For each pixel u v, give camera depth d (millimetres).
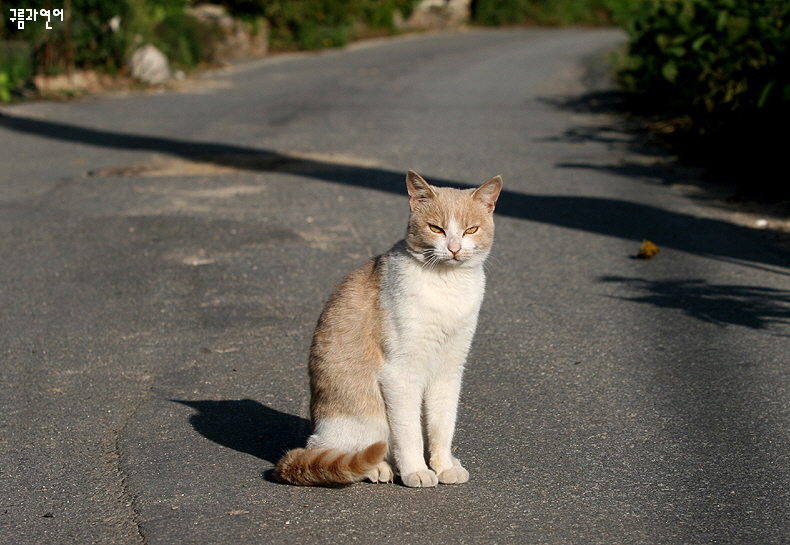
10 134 11828
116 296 5812
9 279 6141
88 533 3057
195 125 12844
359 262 6551
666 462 3582
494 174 9602
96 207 8117
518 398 4262
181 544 2975
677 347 4879
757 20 10281
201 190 8812
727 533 3039
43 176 9406
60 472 3523
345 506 3244
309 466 3252
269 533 3045
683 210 8008
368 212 8008
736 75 10164
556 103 15094
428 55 24406
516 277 6227
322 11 27234
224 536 3025
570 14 41688
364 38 30703
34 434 3883
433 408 3514
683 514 3170
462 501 3285
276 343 5027
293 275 6250
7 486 3406
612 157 10531
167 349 4930
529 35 33781
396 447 3414
